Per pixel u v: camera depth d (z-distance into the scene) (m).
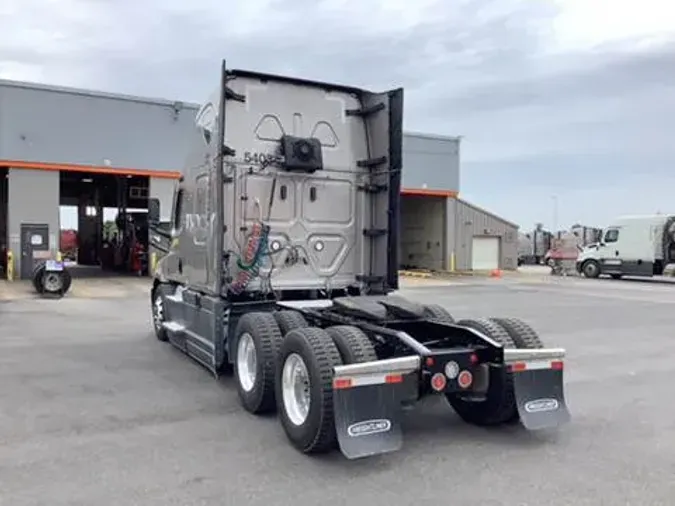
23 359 8.02
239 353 5.94
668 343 9.97
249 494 3.90
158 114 22.67
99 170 21.78
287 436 4.90
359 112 7.40
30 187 20.92
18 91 20.52
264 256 6.82
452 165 30.78
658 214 28.42
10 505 3.70
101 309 13.80
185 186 7.87
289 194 7.02
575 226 43.00
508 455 4.65
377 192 7.41
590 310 14.80
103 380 6.86
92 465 4.35
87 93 21.50
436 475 4.25
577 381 7.17
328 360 4.48
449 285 23.25
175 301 8.29
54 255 20.11
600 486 4.07
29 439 4.88
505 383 4.95
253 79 6.87
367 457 4.57
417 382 4.58
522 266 43.09
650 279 29.00
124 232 27.81
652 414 5.80
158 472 4.24
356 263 7.40
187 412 5.68
